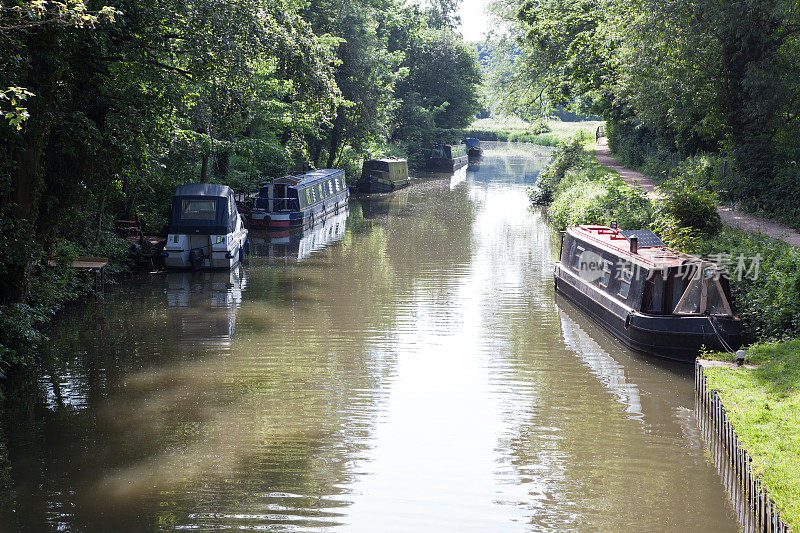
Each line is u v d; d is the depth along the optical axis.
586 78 48.28
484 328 19.73
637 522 10.02
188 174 34.56
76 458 11.98
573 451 12.28
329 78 24.64
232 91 21.05
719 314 16.34
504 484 11.15
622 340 18.08
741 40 31.78
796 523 8.53
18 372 16.09
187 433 12.98
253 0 20.88
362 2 57.88
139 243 28.77
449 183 62.88
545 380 15.73
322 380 15.70
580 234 22.69
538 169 77.06
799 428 11.01
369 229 37.97
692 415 13.80
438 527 9.95
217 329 19.50
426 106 83.25
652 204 28.03
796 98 31.42
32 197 16.94
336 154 57.00
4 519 10.05
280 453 12.21
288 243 33.91
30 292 19.34
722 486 11.03
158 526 9.91
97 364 16.64
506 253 30.84
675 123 36.44
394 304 22.28
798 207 26.89
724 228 24.16
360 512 10.33
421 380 15.73
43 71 16.19
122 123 19.16
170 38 20.38
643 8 32.97
